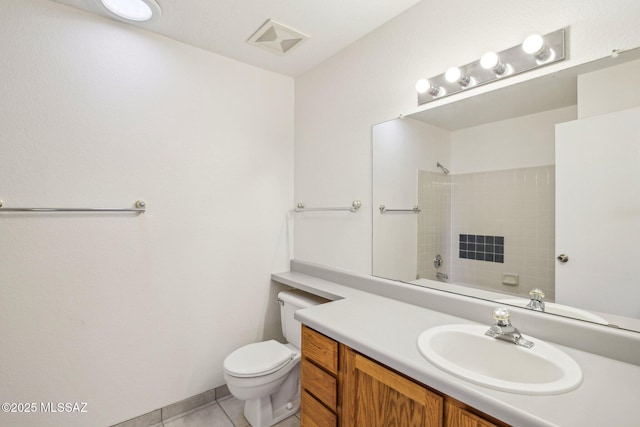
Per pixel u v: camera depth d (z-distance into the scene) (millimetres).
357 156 1993
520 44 1266
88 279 1640
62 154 1565
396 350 1048
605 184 1062
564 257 1155
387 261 1805
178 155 1924
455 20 1479
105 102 1680
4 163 1434
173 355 1911
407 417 1001
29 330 1495
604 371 928
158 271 1856
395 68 1755
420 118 1635
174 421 1865
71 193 1590
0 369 1437
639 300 995
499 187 1336
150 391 1830
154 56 1837
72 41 1584
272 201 2377
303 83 2408
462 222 1461
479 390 815
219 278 2102
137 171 1780
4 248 1438
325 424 1324
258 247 2299
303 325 1475
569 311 1140
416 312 1469
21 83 1466
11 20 1442
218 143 2090
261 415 1763
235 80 2170
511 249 1301
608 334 1022
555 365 957
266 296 2348
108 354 1698
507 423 756
